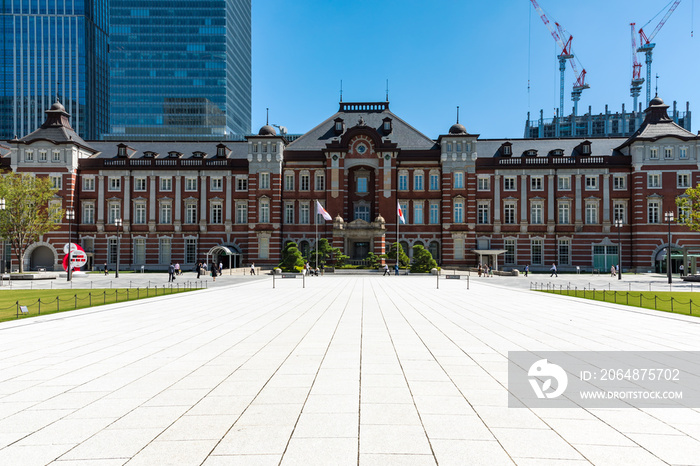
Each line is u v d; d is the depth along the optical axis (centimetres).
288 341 1512
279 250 7119
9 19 15475
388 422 797
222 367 1170
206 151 7706
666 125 7038
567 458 667
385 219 7150
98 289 3850
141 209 7331
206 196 7331
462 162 7100
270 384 1019
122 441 721
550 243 7144
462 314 2223
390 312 2298
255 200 7131
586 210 7100
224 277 5678
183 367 1171
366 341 1512
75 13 15638
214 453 678
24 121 15475
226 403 894
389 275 6084
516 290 3841
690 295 3328
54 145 7094
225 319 2036
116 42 15062
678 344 1465
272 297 3117
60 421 805
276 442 715
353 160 7194
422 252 6425
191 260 7331
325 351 1357
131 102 15000
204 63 15162
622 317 2120
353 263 6981
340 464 642
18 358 1274
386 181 7150
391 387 995
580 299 3027
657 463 654
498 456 672
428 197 7231
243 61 17675
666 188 6800
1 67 15475
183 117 15050
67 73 15588
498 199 7206
